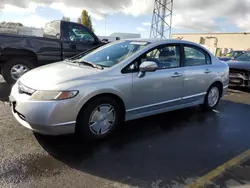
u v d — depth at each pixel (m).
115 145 3.69
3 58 6.62
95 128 3.70
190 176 2.99
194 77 4.99
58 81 3.40
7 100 5.62
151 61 4.18
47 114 3.22
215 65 5.59
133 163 3.22
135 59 4.07
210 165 3.27
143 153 3.50
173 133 4.28
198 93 5.21
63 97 3.27
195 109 5.80
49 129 3.28
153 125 4.60
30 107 3.26
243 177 3.02
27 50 6.76
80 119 3.52
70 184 2.72
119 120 3.99
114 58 4.19
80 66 4.11
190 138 4.11
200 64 5.24
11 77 6.80
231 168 3.21
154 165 3.20
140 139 3.95
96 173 2.95
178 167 3.18
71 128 3.43
